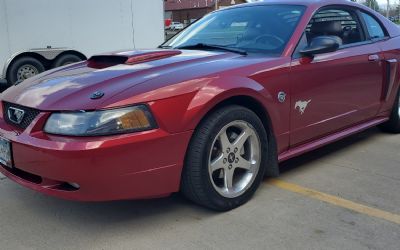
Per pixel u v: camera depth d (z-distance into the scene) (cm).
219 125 312
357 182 391
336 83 413
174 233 303
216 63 337
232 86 317
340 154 470
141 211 336
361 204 346
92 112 275
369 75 459
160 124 286
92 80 311
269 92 347
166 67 326
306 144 403
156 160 289
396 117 532
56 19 941
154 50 378
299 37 385
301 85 375
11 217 329
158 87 291
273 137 362
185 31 463
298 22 396
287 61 365
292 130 376
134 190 287
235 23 427
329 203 347
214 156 323
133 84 295
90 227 313
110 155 271
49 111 287
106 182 276
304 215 327
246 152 344
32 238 299
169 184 300
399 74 514
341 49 426
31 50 911
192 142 305
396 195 363
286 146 377
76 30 974
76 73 339
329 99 408
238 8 452
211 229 307
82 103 281
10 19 878
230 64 337
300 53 378
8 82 895
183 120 294
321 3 424
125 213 333
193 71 317
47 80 338
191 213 332
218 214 329
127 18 1054
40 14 916
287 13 411
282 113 362
